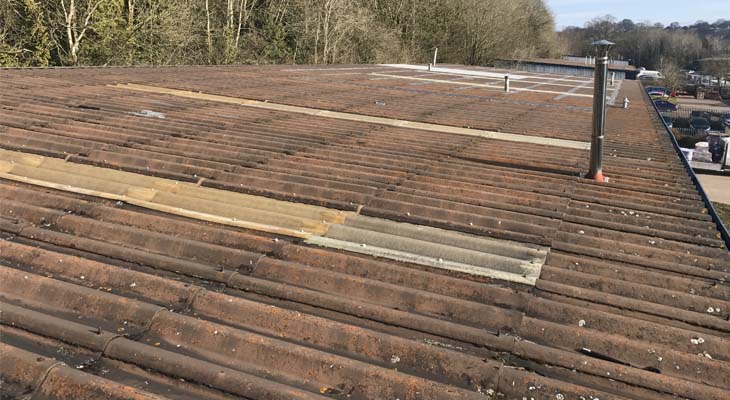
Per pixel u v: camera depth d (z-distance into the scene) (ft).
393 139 28.71
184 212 16.06
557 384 9.36
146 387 8.87
